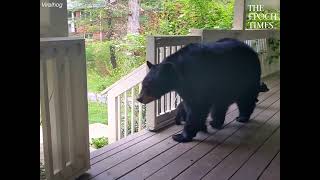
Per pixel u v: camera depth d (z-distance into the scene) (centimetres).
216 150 259
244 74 289
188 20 485
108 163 247
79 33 667
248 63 289
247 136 271
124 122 372
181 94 293
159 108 336
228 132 283
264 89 288
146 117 330
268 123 279
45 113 192
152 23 597
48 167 197
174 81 292
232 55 288
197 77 287
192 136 285
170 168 234
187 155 253
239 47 289
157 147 278
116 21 656
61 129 209
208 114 289
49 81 207
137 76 348
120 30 657
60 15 230
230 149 257
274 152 245
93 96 558
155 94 297
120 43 642
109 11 658
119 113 369
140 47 629
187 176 218
